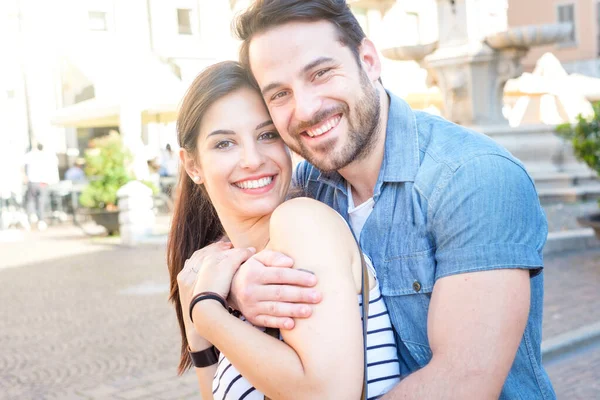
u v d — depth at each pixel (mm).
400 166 1704
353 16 1710
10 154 18609
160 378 5270
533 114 15461
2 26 22000
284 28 1662
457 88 11258
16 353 6230
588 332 5449
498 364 1487
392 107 1777
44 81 22125
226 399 1719
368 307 1639
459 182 1582
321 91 1660
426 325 1672
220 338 1617
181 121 1913
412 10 23828
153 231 13680
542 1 28781
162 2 23406
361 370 1498
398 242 1705
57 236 15742
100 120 17875
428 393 1474
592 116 8500
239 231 1933
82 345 6367
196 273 1951
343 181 1901
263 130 1833
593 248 9203
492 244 1524
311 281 1515
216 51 24312
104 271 10492
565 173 11477
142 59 18297
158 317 7281
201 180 1972
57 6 22188
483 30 11109
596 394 4473
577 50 28203
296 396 1483
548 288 7059
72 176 18906
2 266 11625
